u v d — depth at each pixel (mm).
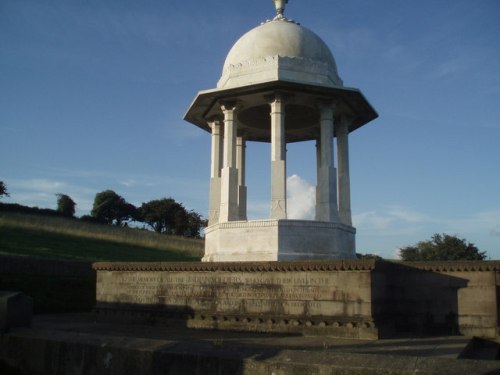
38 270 29609
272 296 15750
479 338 15164
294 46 20719
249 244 18672
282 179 18922
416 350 11648
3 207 68500
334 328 14484
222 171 20156
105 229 64250
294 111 23438
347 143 21906
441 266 16047
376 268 14664
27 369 12117
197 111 22234
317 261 15102
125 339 10969
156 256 51062
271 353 9203
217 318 16375
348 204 21188
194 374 9539
